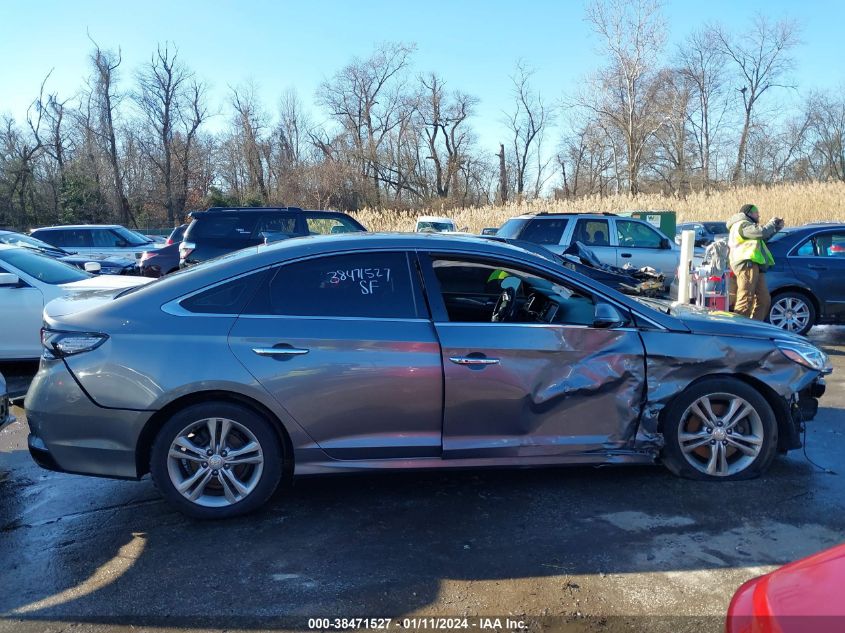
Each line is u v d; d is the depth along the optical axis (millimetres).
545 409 3930
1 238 14625
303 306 3836
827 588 1710
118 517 3959
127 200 50156
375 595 3068
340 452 3824
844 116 49094
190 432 3764
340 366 3736
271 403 3709
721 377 4125
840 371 7355
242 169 55938
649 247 11234
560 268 4121
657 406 4047
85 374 3648
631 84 39625
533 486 4246
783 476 4309
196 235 11344
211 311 3791
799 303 9211
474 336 3844
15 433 5785
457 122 55375
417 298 3924
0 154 45438
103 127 49312
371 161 52906
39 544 3641
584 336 3975
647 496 4051
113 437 3678
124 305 3820
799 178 50156
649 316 4090
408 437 3850
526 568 3277
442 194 55906
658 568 3252
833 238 9305
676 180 48094
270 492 3848
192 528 3777
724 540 3510
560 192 56500
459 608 2957
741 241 8328
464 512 3906
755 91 46531
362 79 53969
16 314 7273
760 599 1771
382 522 3799
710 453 4207
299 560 3400
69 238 16734
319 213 11953
